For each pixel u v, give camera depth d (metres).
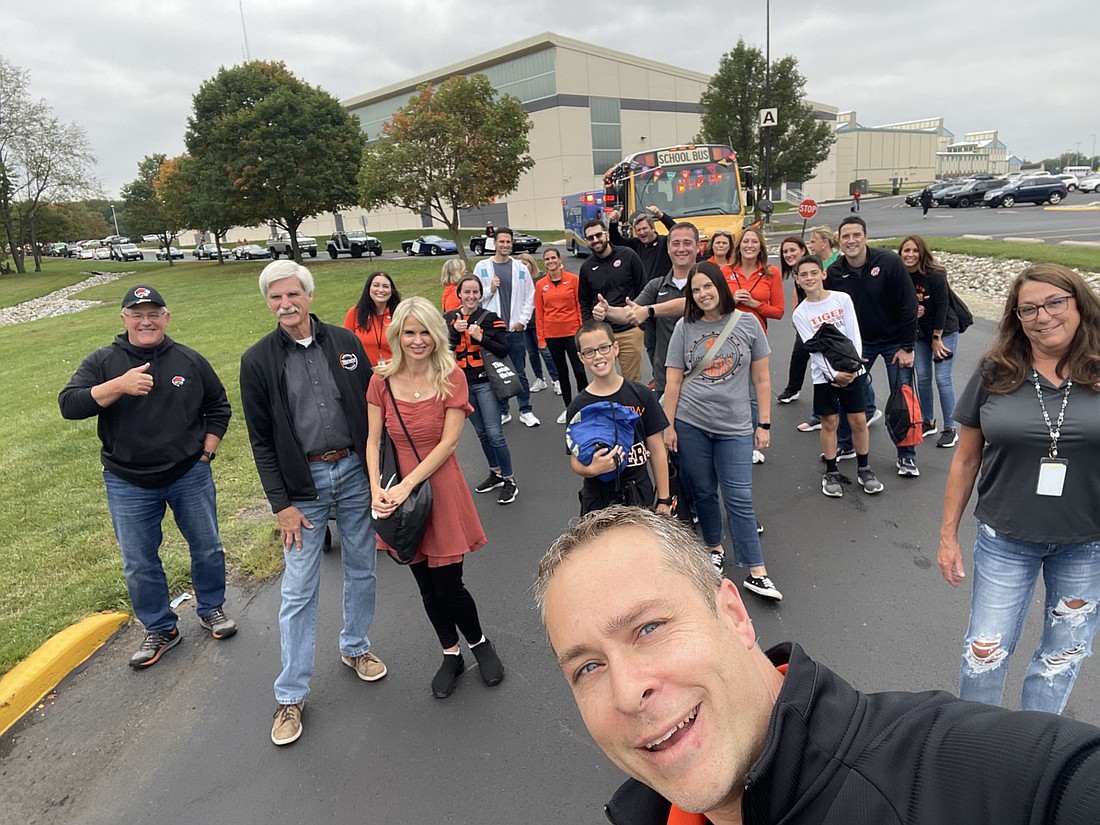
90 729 2.98
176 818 2.47
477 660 3.16
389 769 2.63
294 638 2.91
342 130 35.38
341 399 2.95
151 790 2.62
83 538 4.93
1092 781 0.74
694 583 0.98
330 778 2.61
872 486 4.74
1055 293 1.95
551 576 1.03
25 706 3.11
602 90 51.59
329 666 3.34
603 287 5.86
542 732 2.76
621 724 0.90
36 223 55.12
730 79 33.53
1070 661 2.19
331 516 3.52
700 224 13.16
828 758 0.86
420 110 23.19
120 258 64.12
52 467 6.86
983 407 2.22
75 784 2.68
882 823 0.80
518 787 2.48
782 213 46.47
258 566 4.29
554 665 3.21
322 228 73.81
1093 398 1.98
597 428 3.02
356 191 35.06
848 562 3.88
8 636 3.59
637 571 0.96
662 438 3.27
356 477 3.03
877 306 5.04
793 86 33.44
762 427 3.70
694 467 3.63
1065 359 2.04
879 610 3.39
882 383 7.28
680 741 0.89
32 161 47.59
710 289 3.44
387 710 2.98
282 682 2.89
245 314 18.38
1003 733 0.82
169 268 45.34
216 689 3.20
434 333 2.87
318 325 2.99
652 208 6.68
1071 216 25.53
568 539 1.04
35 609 3.88
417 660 3.34
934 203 38.62
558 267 6.54
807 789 0.84
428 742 2.76
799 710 0.89
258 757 2.75
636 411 3.13
